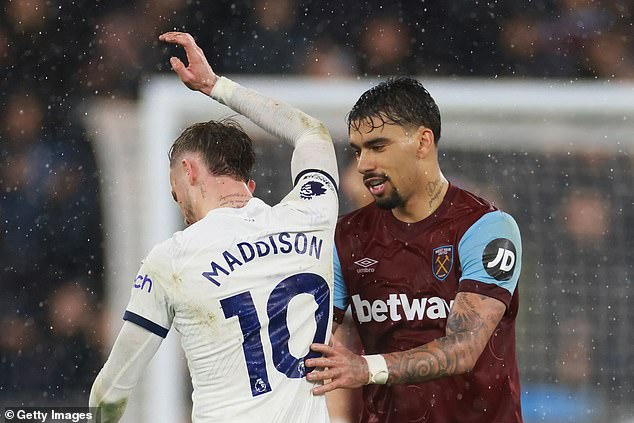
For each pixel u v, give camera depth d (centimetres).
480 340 1229
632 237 2067
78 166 2778
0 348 2597
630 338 2073
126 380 1150
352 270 1330
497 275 1256
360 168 1276
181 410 2000
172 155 1198
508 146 2036
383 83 1293
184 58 3028
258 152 2030
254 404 1125
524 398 2086
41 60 2988
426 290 1295
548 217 2067
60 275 2664
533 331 2094
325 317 1180
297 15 3027
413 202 1293
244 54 3009
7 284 2650
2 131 2875
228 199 1173
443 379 1312
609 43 3019
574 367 2088
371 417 1370
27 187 2756
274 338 1138
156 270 1130
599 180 2053
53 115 2938
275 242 1150
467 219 1286
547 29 3036
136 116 2288
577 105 2012
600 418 2077
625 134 2025
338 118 1995
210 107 2019
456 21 3033
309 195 1195
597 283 2080
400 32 3033
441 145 2036
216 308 1123
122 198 2150
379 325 1327
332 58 3017
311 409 1150
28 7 3009
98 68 3003
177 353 1984
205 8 3030
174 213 2033
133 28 3027
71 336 2622
